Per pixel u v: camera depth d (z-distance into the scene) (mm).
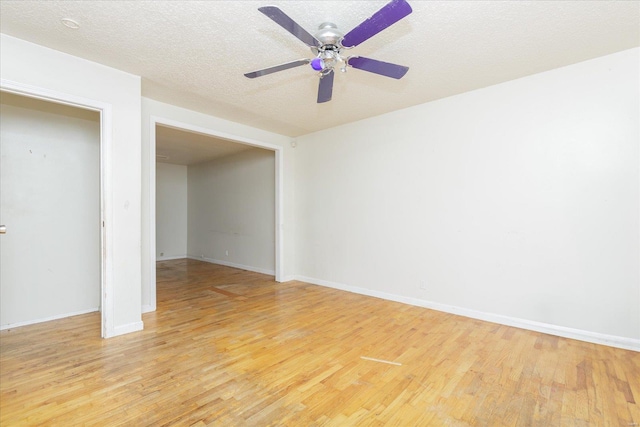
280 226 5133
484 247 3291
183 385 2021
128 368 2232
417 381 2088
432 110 3643
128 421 1669
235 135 4418
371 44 2383
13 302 3051
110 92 2758
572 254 2811
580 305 2775
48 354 2445
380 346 2635
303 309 3658
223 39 2316
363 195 4352
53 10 1970
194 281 5172
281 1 1876
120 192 2826
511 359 2398
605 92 2646
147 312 3523
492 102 3215
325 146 4824
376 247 4211
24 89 2326
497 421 1694
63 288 3369
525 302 3045
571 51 2545
